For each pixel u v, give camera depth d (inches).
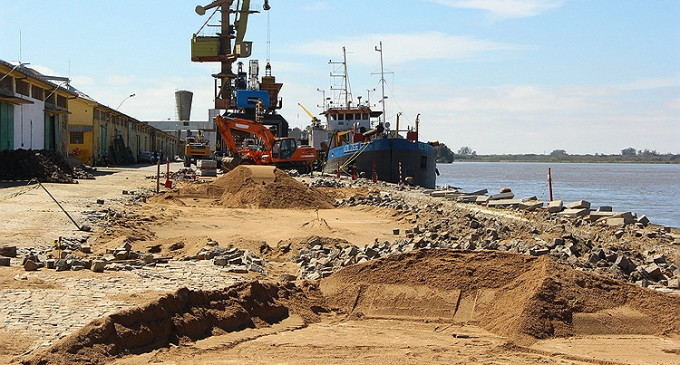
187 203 1402.6
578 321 491.5
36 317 426.9
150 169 2709.2
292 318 511.2
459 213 1160.8
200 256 688.4
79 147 2714.1
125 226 914.1
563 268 534.3
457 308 531.5
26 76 1768.0
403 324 515.2
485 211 1231.5
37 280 521.0
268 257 762.2
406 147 2297.0
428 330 499.5
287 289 545.0
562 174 5812.0
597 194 2780.5
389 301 545.6
